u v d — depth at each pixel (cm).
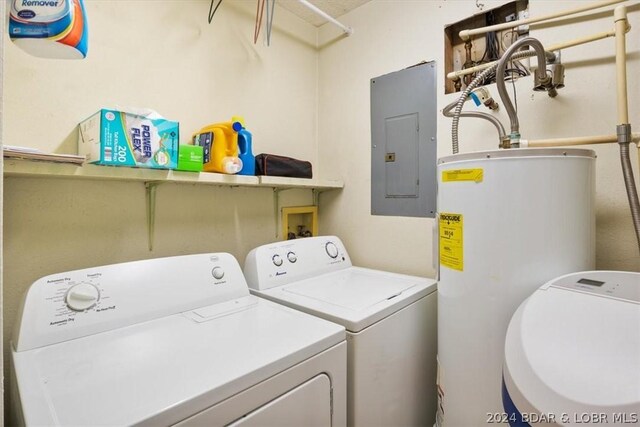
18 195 114
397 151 187
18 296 114
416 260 180
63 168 102
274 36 200
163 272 118
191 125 160
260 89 192
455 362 111
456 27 167
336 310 118
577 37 128
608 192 122
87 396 68
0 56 47
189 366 80
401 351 131
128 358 84
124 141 106
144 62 143
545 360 67
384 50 192
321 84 226
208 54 167
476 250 103
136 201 143
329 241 189
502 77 111
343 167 214
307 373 91
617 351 63
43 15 71
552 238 94
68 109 123
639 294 78
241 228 184
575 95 129
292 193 212
